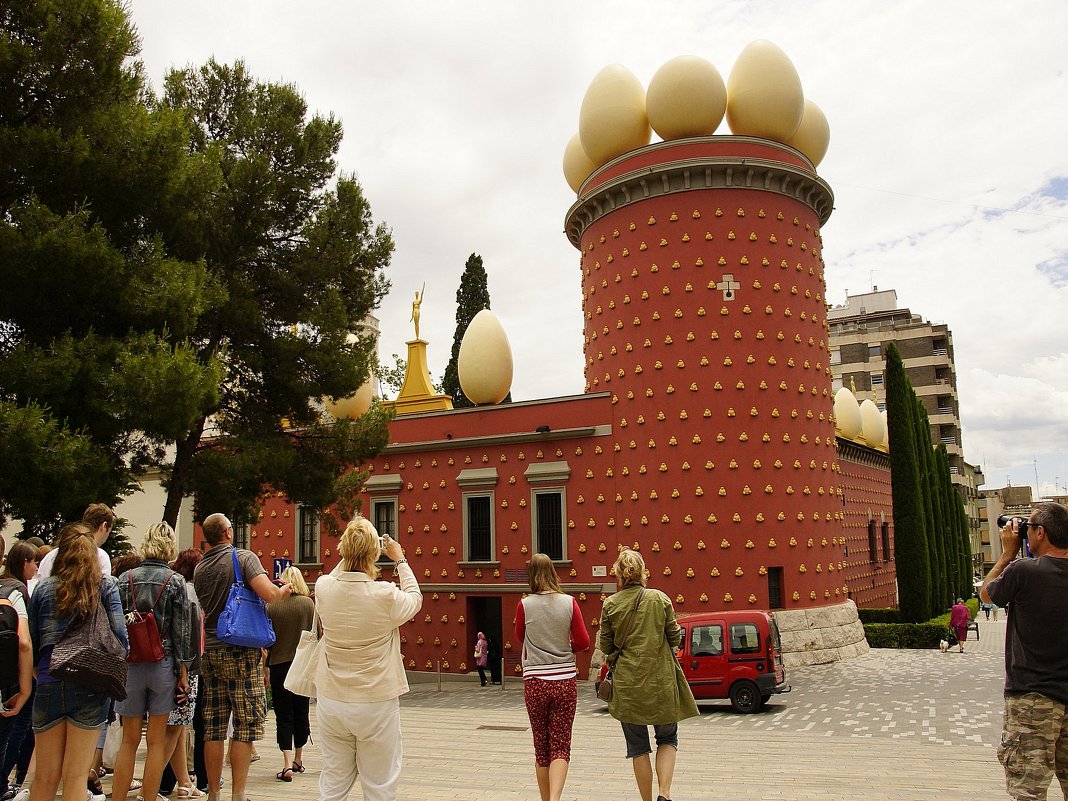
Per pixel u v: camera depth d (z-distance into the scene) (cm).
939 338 9575
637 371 2861
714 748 1352
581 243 3297
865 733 1588
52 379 1531
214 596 877
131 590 812
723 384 2750
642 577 868
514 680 3028
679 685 830
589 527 2933
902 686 2261
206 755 859
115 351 1641
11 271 1524
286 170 2438
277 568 1188
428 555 3288
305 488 2473
